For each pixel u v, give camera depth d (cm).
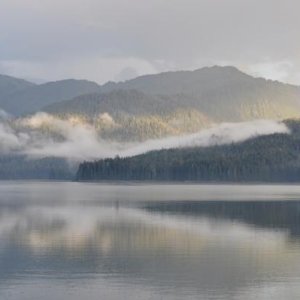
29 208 15288
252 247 7781
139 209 14562
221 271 6250
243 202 17125
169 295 5316
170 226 10256
